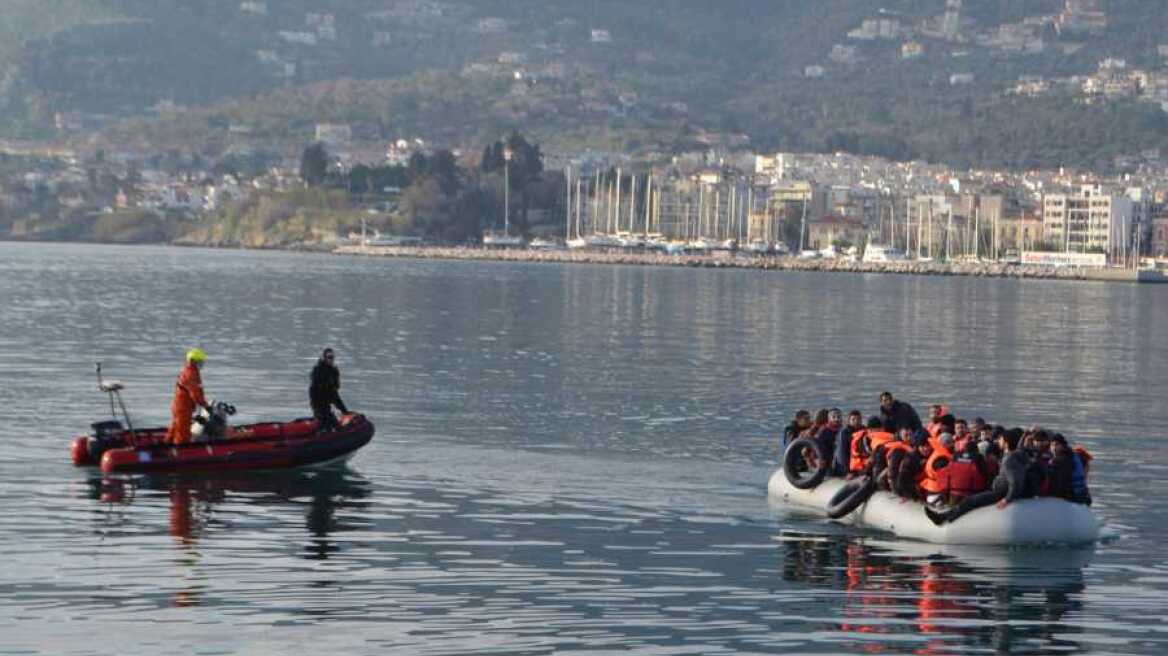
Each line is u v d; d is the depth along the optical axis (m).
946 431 63.25
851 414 65.31
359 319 188.00
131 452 70.12
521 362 130.50
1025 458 59.94
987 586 53.44
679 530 61.06
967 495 59.91
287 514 62.53
